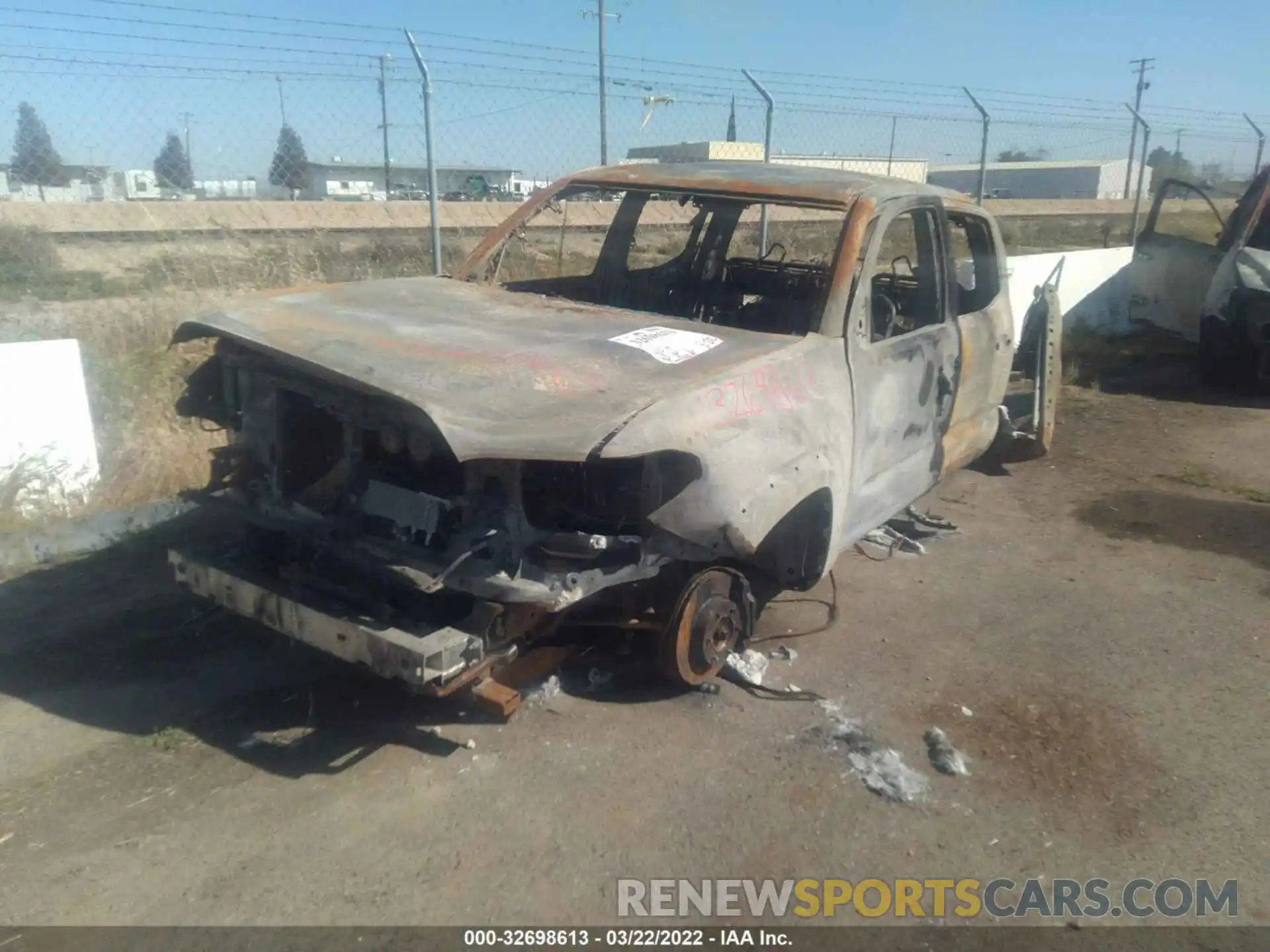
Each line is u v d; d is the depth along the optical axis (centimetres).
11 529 506
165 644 430
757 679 411
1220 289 964
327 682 404
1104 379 1029
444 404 304
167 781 339
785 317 476
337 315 385
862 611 487
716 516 334
